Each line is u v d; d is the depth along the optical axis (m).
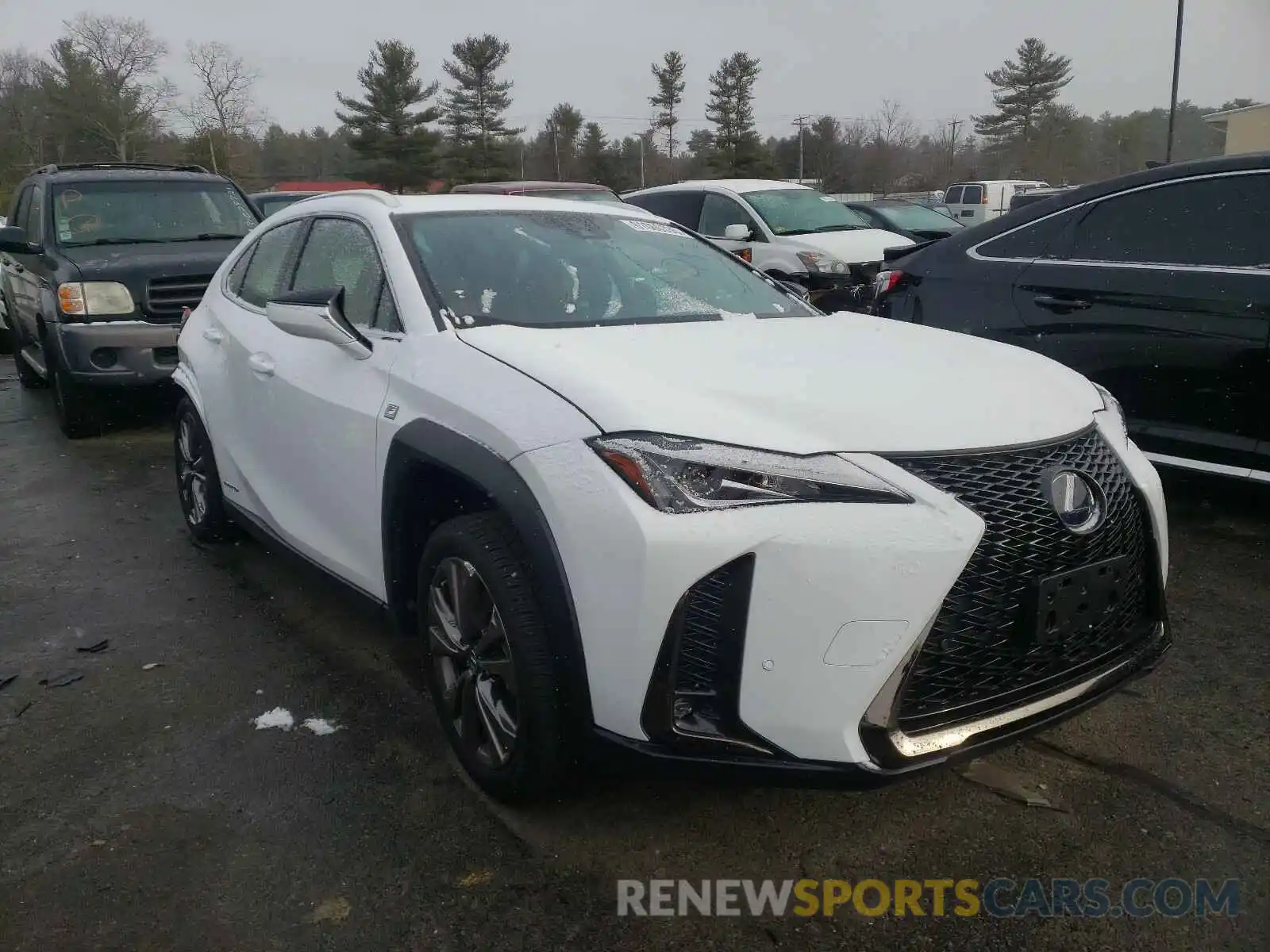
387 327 3.26
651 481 2.28
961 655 2.33
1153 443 4.67
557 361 2.67
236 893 2.48
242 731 3.26
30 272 7.94
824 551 2.20
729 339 3.04
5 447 7.31
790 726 2.24
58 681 3.60
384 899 2.46
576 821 2.74
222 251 7.68
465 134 59.97
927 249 5.70
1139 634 2.70
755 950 2.28
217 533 4.90
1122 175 4.91
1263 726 3.12
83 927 2.37
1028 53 65.44
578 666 2.39
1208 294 4.41
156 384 7.19
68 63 58.50
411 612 3.19
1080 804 2.78
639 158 68.75
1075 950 2.26
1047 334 5.02
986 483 2.36
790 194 11.85
